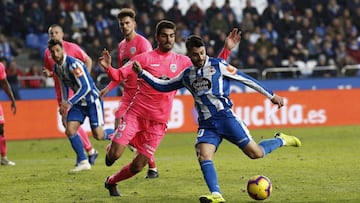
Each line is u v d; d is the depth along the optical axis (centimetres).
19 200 2323
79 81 2730
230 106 2122
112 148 2361
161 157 3588
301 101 5050
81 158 2989
